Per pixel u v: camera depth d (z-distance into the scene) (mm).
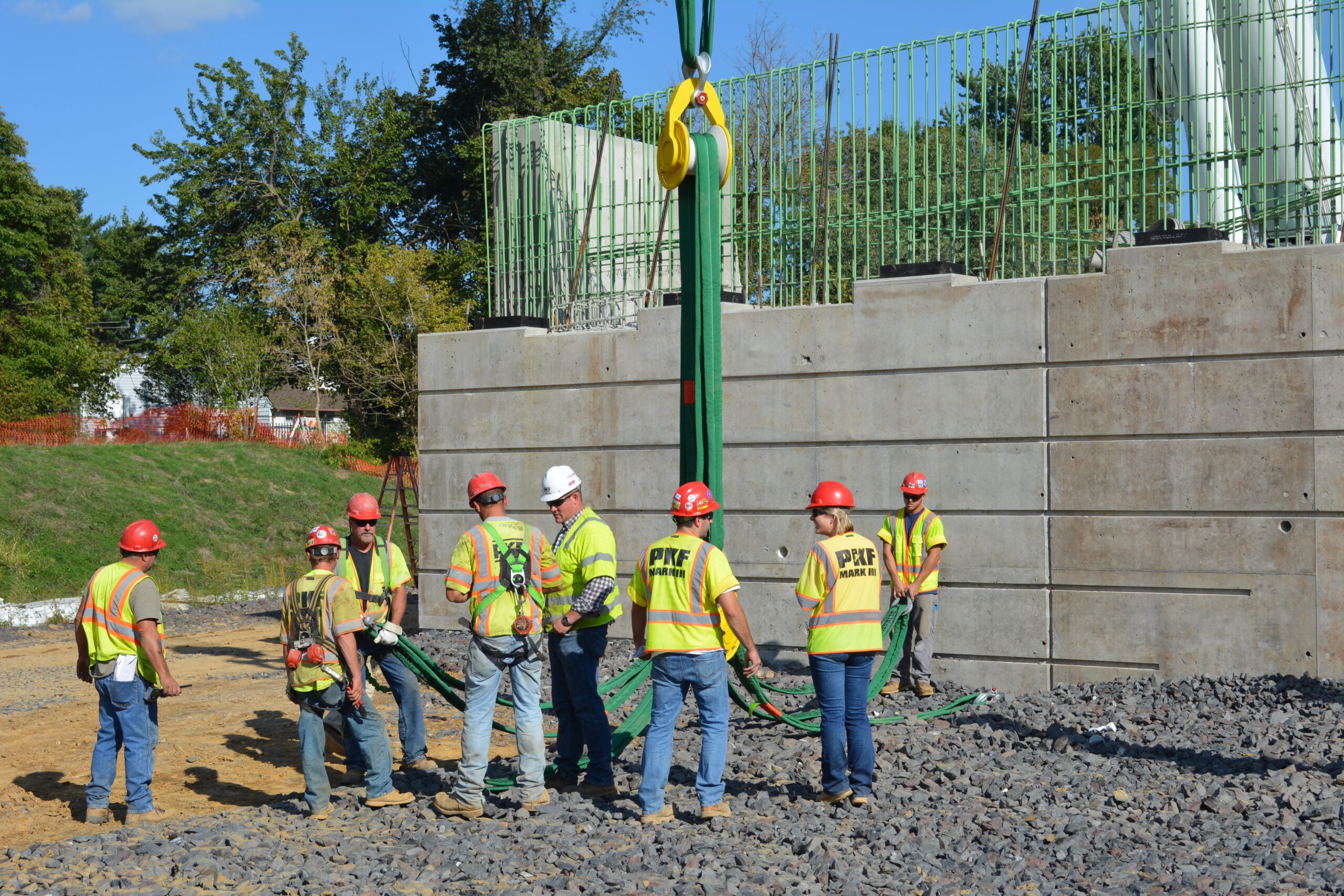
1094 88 10438
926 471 9773
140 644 6309
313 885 4977
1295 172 9016
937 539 8906
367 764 6391
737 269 11266
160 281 49469
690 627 5871
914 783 6547
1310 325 8344
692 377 7777
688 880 4961
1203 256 8695
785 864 5184
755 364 10555
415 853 5422
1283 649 8445
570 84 41562
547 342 11977
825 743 6129
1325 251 8289
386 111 44062
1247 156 9047
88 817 6523
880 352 9977
